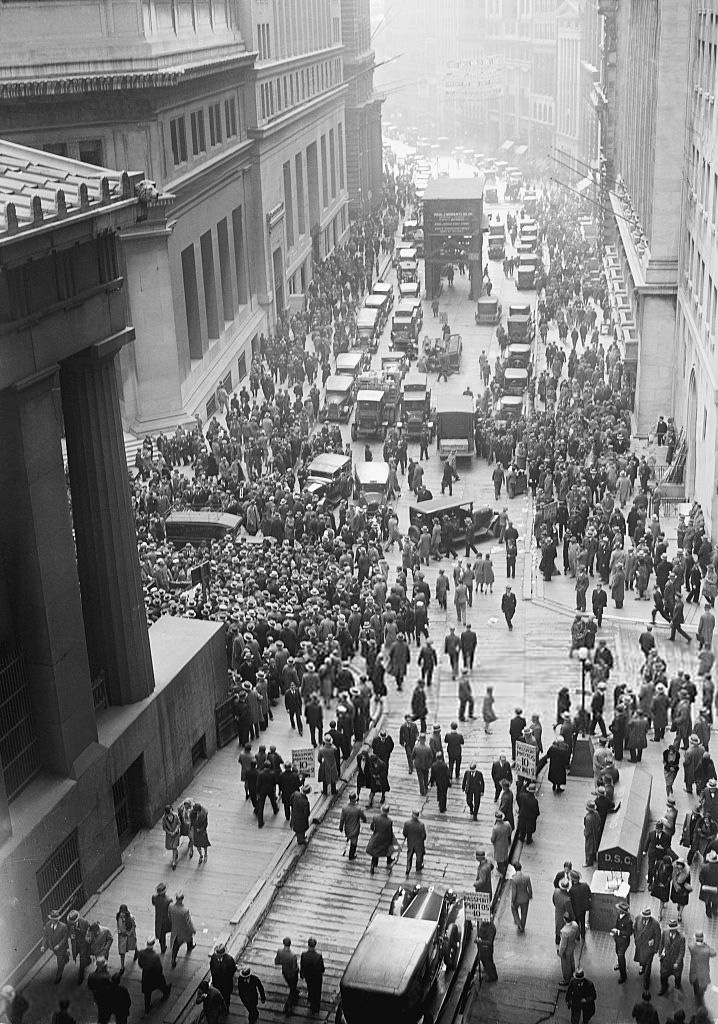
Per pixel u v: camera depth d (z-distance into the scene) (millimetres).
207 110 66188
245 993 20688
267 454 57156
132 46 54125
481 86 180125
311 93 98562
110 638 26938
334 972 22562
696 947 21547
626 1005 21875
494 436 57688
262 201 78375
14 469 23156
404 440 58375
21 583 23688
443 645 39188
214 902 24781
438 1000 21047
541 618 41000
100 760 25312
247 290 77750
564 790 29281
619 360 67250
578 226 109875
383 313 85188
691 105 52781
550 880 25688
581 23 141375
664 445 55031
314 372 70688
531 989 22297
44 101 51625
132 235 55625
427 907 22031
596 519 43625
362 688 31969
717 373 42625
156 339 57562
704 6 49000
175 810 28188
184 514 46312
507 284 100562
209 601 35750
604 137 94000
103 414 26094
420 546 46531
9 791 23641
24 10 50719
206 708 30703
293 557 41938
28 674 24125
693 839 25531
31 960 22844
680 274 55875
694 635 38062
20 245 21844
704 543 41406
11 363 22500
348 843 27062
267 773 27375
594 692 31344
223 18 71750
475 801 28047
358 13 123188
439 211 92250
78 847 24625
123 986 21469
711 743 31094
